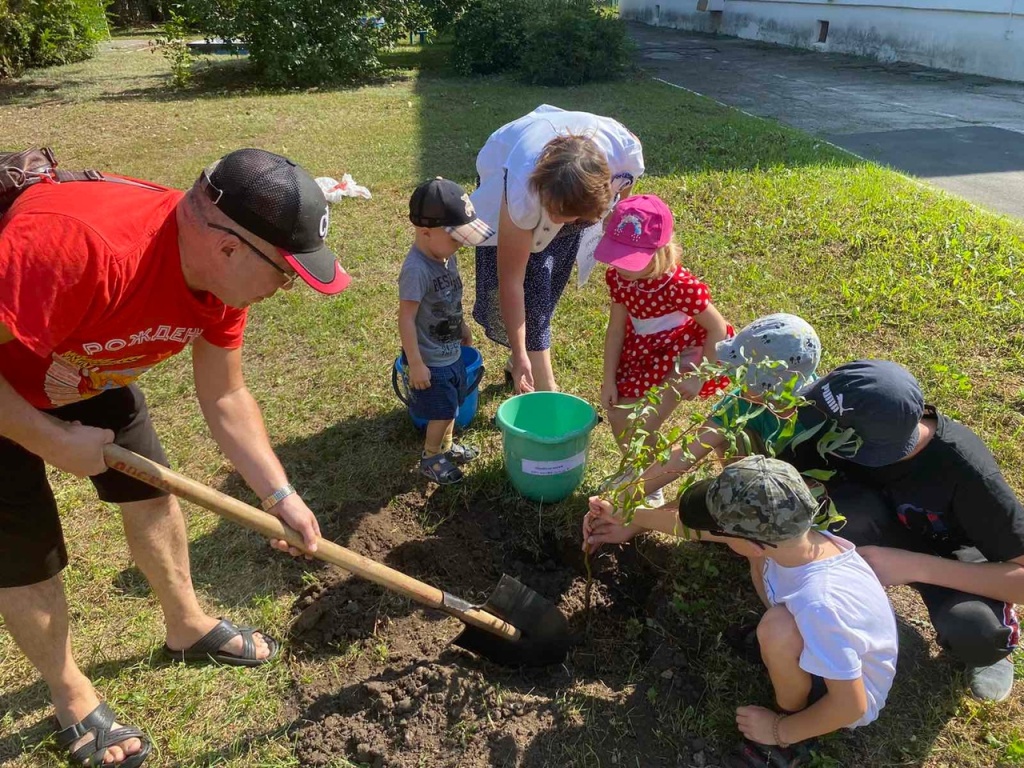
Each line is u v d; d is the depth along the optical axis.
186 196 1.79
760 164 7.83
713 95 12.61
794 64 16.03
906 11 15.44
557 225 3.19
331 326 4.82
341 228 6.42
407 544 3.10
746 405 2.66
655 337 3.25
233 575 2.97
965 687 2.46
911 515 2.53
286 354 4.55
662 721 2.39
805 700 2.25
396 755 2.30
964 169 8.09
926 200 6.60
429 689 2.48
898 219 6.09
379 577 2.30
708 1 22.61
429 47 19.39
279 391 4.19
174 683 2.52
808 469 2.62
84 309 1.67
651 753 2.31
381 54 17.89
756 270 5.31
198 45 19.97
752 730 2.26
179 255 1.80
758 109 11.43
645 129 9.55
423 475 3.50
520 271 3.23
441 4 15.30
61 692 2.28
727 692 2.46
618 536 2.80
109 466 1.92
